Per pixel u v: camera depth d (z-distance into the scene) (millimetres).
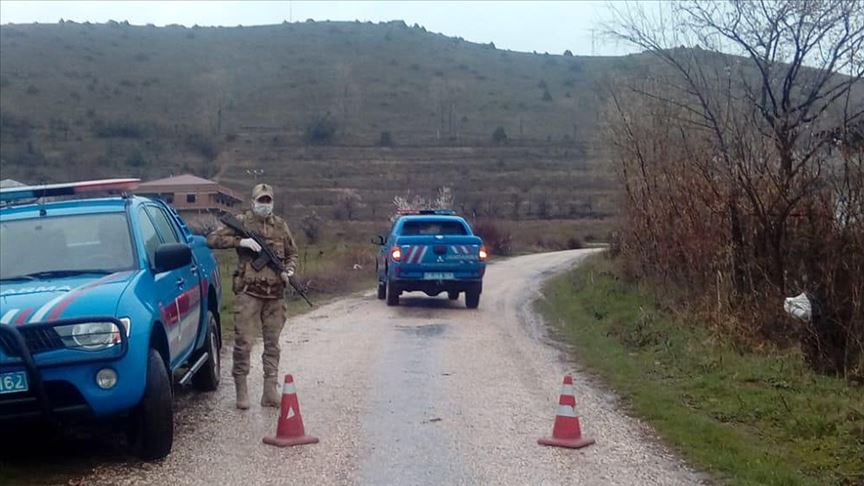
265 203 8789
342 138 67812
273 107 74250
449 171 63188
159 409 6828
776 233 12695
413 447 7574
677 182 15617
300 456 7238
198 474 6703
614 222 26688
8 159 49906
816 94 13406
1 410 6219
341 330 15070
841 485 6887
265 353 8938
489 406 9195
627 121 18875
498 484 6613
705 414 9078
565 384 7914
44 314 6324
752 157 13359
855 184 11336
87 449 7340
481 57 102500
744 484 6664
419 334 14750
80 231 7719
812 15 13586
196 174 55094
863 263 10891
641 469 7090
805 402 9133
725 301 13172
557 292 22250
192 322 8656
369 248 34906
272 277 8773
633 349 13195
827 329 10812
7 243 7590
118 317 6508
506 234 45969
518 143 70125
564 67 100125
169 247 7477
